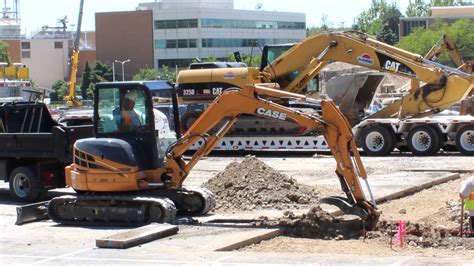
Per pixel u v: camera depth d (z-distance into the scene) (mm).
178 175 15352
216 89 29484
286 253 11859
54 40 123562
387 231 13547
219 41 109000
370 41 28031
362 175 13688
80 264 11344
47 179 19047
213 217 15164
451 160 25703
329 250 12195
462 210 13172
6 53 111938
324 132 13867
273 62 29156
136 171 15039
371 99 30984
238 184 17219
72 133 18531
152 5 115562
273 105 14547
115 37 110875
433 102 27672
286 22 117625
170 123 15938
